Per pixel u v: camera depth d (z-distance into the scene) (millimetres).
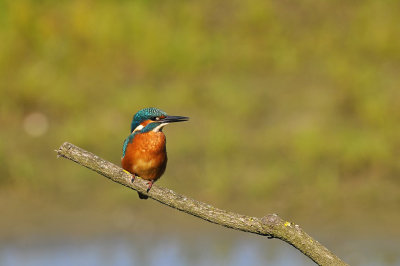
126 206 13289
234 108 16219
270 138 15242
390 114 15609
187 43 18344
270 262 11016
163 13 19609
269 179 13836
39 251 11531
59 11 19078
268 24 19203
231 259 11117
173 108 16438
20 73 17312
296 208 13234
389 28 18750
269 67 18109
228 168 14336
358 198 13398
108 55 18156
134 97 16578
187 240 11992
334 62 17750
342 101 16250
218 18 19594
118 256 11289
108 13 18812
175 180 14102
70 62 18000
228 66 18156
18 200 13492
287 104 16453
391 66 17812
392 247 11648
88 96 16922
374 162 14258
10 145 15164
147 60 18016
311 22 19500
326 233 12336
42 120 16156
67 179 14102
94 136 15375
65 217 12898
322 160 14305
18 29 18344
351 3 20016
